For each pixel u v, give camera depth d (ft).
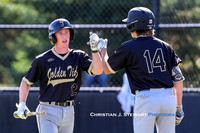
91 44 45.32
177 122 47.01
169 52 43.47
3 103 69.56
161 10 78.95
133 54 42.27
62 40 45.75
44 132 45.39
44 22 109.81
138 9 43.65
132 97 67.56
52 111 45.91
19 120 69.10
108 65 43.80
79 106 69.00
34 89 68.69
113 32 76.28
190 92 69.21
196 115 68.28
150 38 43.32
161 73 42.19
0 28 69.77
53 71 45.60
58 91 45.98
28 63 94.17
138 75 42.32
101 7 100.01
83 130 68.80
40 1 109.40
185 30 76.69
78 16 101.30
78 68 47.42
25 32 104.12
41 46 94.53
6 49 107.34
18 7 113.39
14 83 96.99
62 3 102.63
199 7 85.92
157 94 41.70
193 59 78.18
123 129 68.33
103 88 69.21
